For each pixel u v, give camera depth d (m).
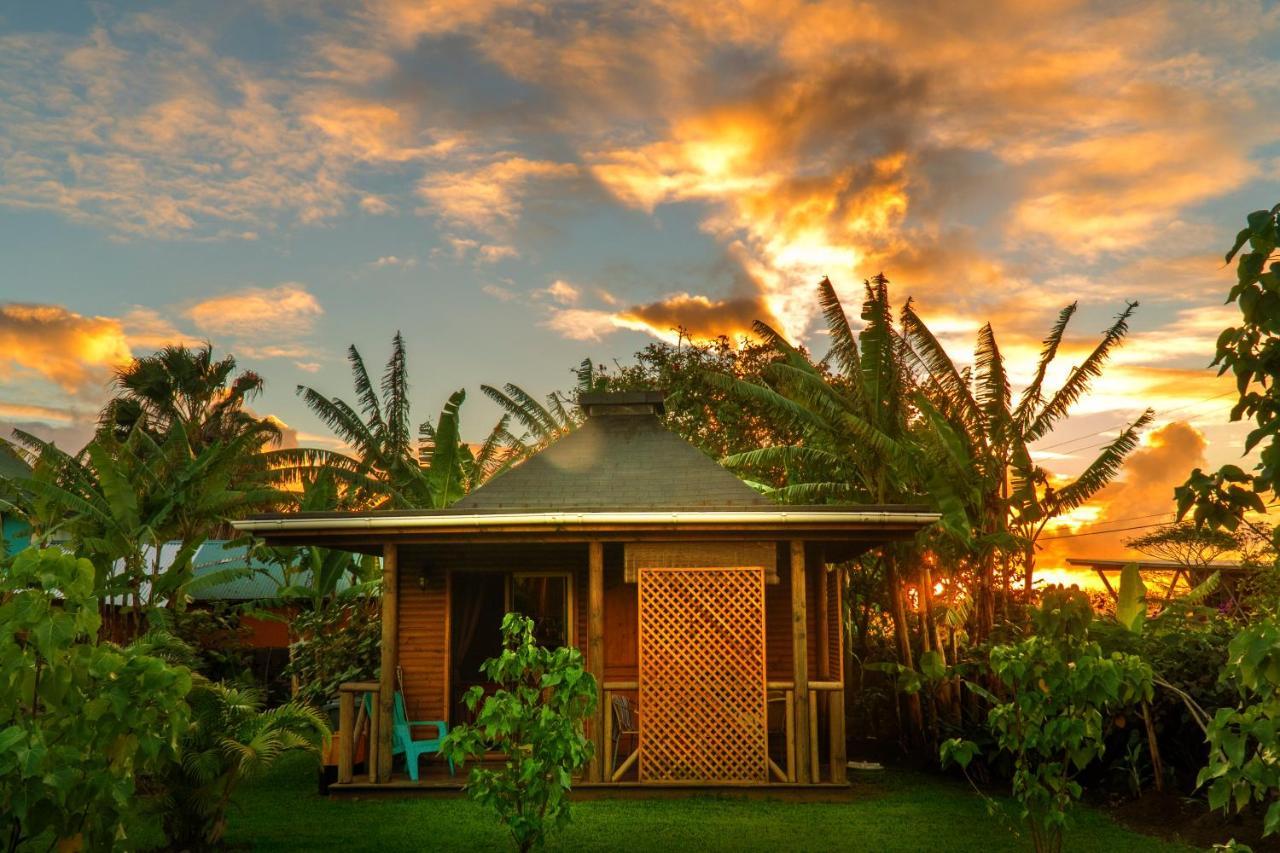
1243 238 2.77
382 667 12.63
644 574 12.41
